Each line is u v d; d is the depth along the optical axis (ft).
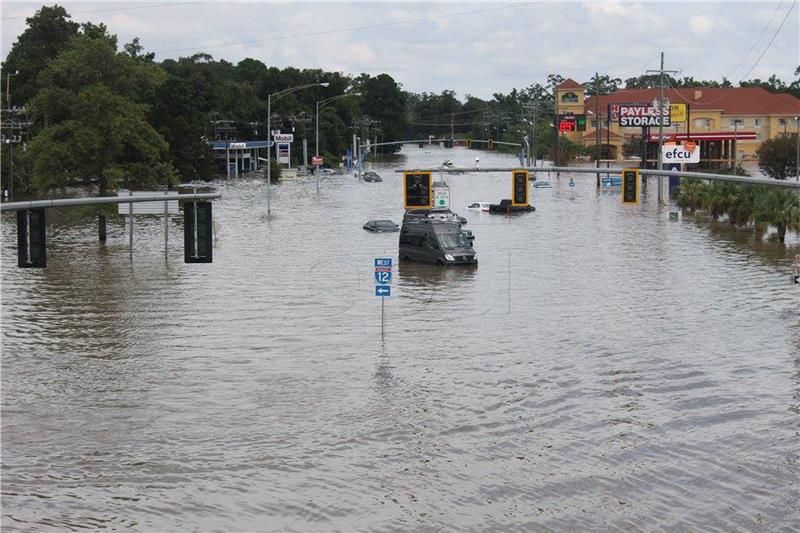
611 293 167.22
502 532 77.97
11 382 114.32
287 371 118.62
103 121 249.96
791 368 119.34
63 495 84.33
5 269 197.88
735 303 157.17
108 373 118.21
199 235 112.27
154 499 83.87
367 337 135.33
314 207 351.25
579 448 94.17
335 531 78.33
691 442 95.50
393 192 437.99
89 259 212.43
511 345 130.52
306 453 93.40
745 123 615.98
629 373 117.39
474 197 409.28
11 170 369.50
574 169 150.71
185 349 128.98
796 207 234.17
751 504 82.28
